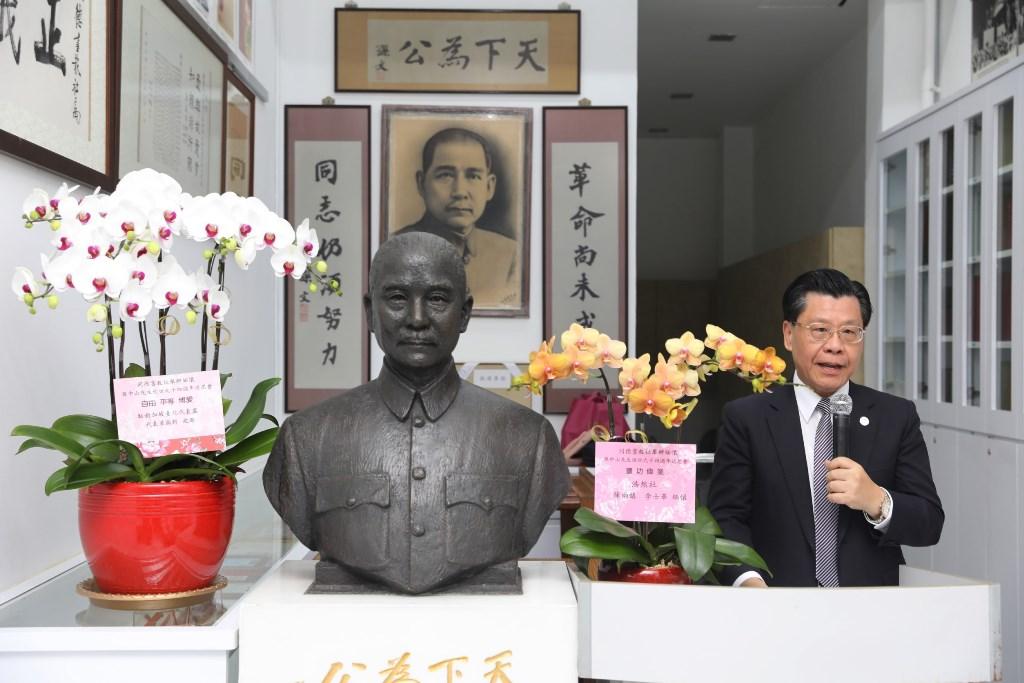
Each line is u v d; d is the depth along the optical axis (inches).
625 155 133.6
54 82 62.5
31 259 61.2
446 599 47.6
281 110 132.9
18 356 59.6
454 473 49.1
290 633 45.8
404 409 49.9
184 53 88.8
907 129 140.2
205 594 53.9
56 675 47.4
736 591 43.6
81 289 50.2
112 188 71.7
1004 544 111.1
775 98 238.7
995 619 44.2
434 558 48.1
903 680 43.3
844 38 190.9
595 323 134.0
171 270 51.8
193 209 52.8
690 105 244.1
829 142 203.3
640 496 49.9
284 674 45.7
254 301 117.3
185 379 52.1
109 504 50.6
